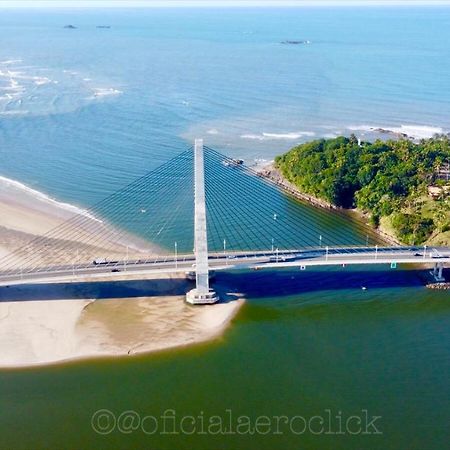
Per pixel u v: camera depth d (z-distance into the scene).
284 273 105.38
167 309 93.25
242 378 77.69
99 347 83.62
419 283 102.44
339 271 106.38
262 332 87.81
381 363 80.88
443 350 83.75
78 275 95.38
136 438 67.44
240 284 101.44
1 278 95.19
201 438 67.50
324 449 65.94
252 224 126.00
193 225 123.94
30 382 76.50
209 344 84.81
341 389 75.56
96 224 125.50
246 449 65.94
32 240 117.94
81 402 73.12
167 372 78.75
